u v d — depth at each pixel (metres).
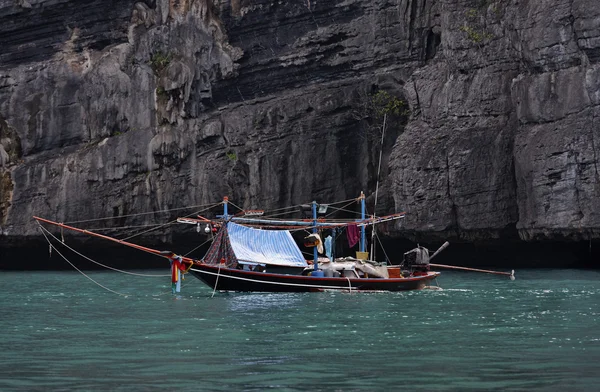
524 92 42.00
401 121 49.75
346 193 49.56
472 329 21.06
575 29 40.19
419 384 14.52
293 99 50.66
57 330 21.56
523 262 49.22
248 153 50.59
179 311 25.72
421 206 44.97
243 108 51.75
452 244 49.34
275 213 49.84
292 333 20.50
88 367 16.22
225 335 20.25
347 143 49.78
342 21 50.78
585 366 16.02
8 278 44.69
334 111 49.91
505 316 23.75
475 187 43.69
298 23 51.38
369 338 19.61
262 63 51.88
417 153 45.59
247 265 32.94
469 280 38.69
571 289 32.75
